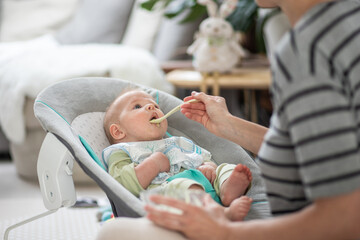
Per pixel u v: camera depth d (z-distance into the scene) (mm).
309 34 689
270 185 787
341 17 702
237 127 1128
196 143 1352
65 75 2309
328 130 656
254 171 1227
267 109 2963
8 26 3258
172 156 1265
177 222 761
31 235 1781
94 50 2512
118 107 1342
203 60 2309
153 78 2459
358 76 684
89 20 3059
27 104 2336
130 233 784
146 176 1174
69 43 3055
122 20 3033
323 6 715
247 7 2553
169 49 2912
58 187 1051
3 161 2959
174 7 2621
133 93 1366
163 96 1400
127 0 3031
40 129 2383
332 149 657
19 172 2551
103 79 1377
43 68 2350
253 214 1084
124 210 940
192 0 2531
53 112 1150
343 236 677
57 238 1751
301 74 676
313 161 666
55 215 2010
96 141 1302
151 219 784
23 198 2227
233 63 2350
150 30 3025
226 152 1288
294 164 745
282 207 795
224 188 1142
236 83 2271
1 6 3369
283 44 716
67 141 1024
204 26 2338
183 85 2346
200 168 1241
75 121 1245
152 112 1322
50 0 3281
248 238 725
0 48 2852
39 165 1075
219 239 739
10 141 2531
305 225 686
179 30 2908
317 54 676
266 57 2908
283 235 702
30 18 3250
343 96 667
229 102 3051
